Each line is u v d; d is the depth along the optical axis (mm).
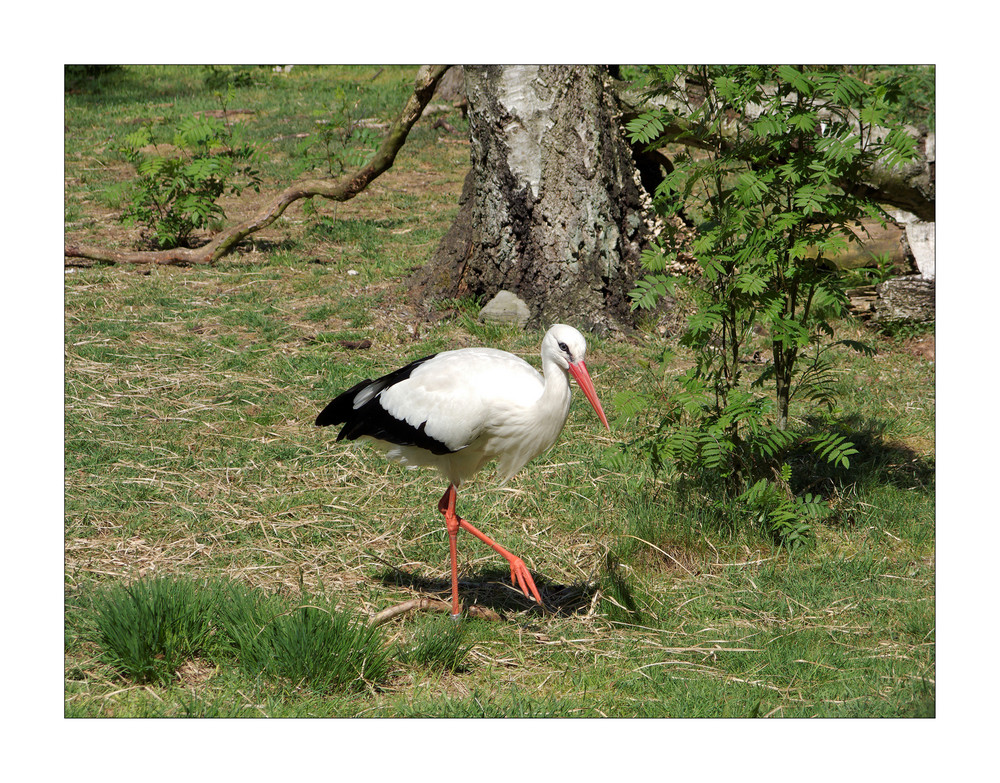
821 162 9367
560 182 15797
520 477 11312
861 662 8047
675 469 11258
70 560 9188
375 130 33188
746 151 9758
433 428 8672
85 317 16125
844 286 10555
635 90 16078
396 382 9133
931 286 15664
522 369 8898
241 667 7637
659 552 9727
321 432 12359
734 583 9344
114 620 7613
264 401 13195
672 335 15883
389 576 9414
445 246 17266
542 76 15531
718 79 9414
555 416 8602
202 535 9875
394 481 11219
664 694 7637
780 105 9570
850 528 10344
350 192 19594
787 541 9828
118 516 10133
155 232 21750
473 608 8742
